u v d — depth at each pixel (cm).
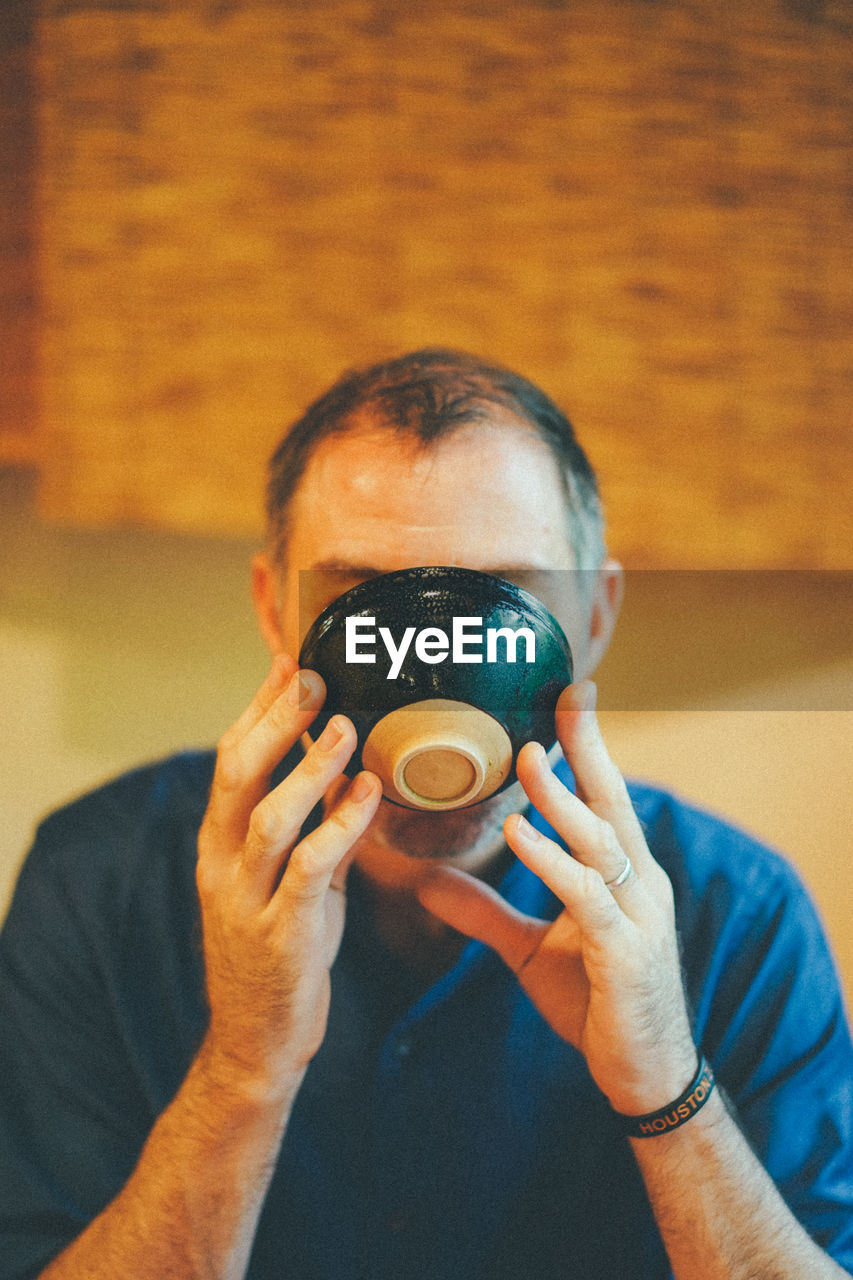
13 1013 109
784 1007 108
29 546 171
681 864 114
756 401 170
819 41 169
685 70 168
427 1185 102
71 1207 102
